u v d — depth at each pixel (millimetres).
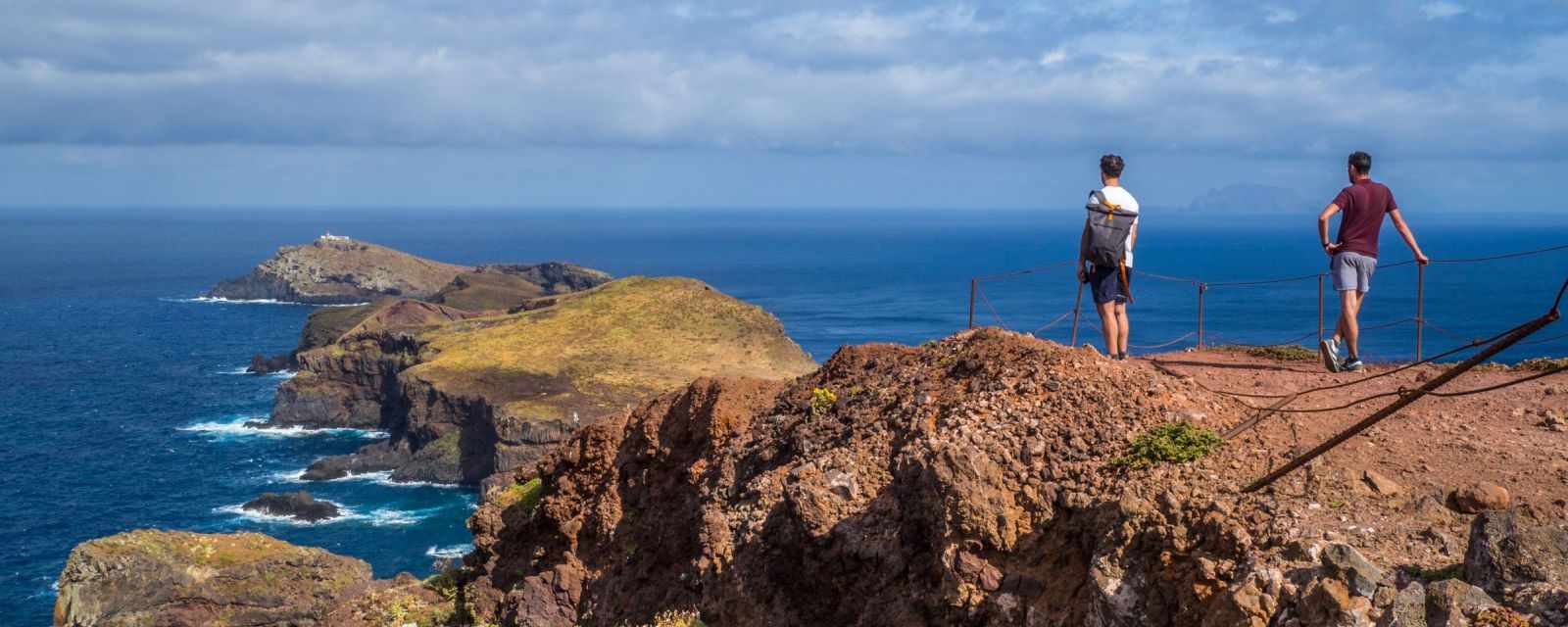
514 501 24047
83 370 151000
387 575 72375
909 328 179250
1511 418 12453
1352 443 11883
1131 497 11219
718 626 15406
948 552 12258
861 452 14984
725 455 18172
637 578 18859
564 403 107875
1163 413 12906
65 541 77562
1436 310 154375
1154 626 10414
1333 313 157875
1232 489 11047
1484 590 8703
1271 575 9531
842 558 14016
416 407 109750
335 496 93000
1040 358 14469
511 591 21562
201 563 45844
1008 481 12500
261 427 119875
